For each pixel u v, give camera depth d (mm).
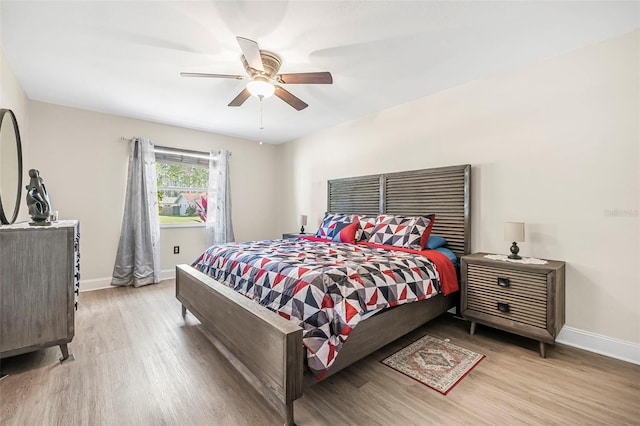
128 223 3834
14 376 1789
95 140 3674
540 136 2416
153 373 1841
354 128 4023
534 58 2381
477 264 2408
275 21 1868
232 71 2584
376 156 3734
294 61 2381
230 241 4785
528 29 1979
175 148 4316
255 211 5262
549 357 2066
